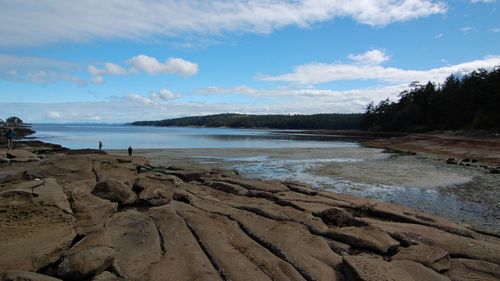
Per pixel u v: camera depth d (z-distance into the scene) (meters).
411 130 94.62
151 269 6.86
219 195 13.95
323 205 12.05
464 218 12.84
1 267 5.82
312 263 7.35
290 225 9.59
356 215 11.74
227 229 9.35
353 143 64.75
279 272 6.96
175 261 7.23
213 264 7.21
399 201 15.62
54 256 6.57
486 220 12.60
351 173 23.91
